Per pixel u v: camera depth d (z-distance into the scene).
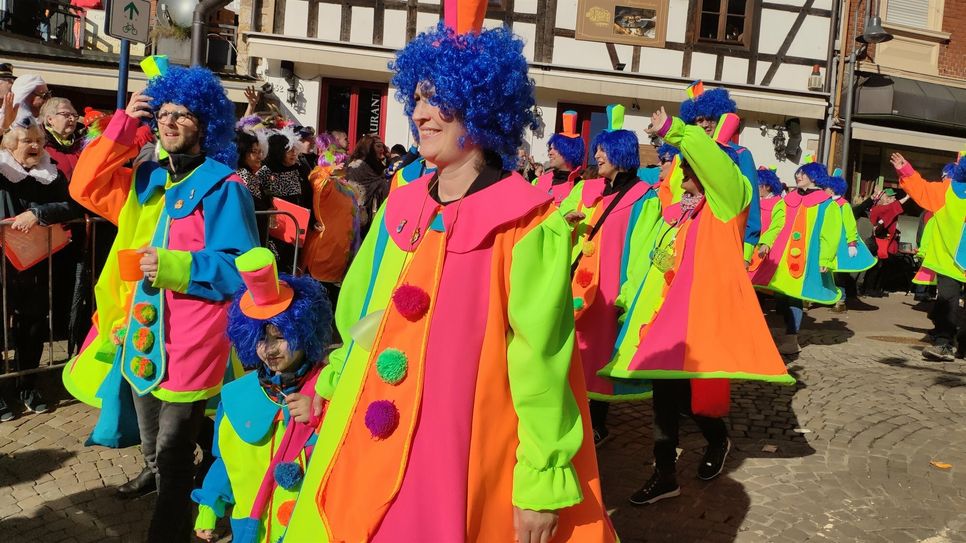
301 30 13.64
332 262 6.86
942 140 14.89
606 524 2.00
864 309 11.13
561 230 1.89
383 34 13.73
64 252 5.42
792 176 15.02
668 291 4.03
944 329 7.49
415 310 1.87
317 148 7.66
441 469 1.81
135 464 4.20
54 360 5.97
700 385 4.01
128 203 3.34
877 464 4.59
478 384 1.86
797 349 7.70
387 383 1.90
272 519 2.59
